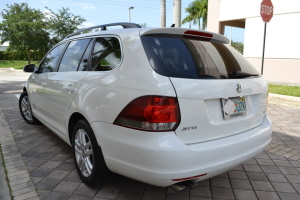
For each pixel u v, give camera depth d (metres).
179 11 9.78
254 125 2.71
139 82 2.17
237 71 2.55
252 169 3.34
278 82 11.66
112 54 2.58
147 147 2.06
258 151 2.62
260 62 12.42
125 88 2.25
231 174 3.21
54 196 2.65
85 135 2.81
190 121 2.12
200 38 2.65
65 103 3.07
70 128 3.12
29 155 3.65
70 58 3.34
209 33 2.66
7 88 10.45
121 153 2.26
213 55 2.54
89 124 2.64
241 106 2.52
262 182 3.02
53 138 4.34
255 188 2.88
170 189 2.82
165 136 2.05
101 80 2.53
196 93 2.13
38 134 4.53
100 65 2.69
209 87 2.22
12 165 3.32
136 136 2.14
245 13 12.66
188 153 2.06
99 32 2.99
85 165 2.80
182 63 2.26
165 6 10.26
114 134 2.31
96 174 2.62
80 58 3.10
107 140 2.37
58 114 3.35
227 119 2.38
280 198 2.69
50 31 29.66
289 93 8.50
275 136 4.67
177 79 2.11
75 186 2.84
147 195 2.70
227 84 2.35
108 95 2.37
